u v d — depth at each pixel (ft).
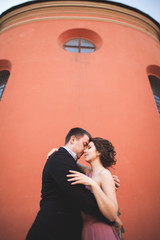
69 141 6.21
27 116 13.30
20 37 20.12
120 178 10.96
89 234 4.32
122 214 9.75
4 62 18.52
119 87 15.62
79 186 4.42
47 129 12.60
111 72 16.53
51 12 22.62
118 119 13.62
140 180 11.13
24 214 9.50
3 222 9.29
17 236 8.87
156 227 9.64
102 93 14.88
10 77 16.15
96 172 5.23
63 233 4.17
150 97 16.03
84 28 20.18
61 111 13.51
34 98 14.29
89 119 13.24
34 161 11.25
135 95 15.53
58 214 4.35
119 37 20.26
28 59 17.25
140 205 10.22
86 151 5.74
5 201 9.93
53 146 11.83
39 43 18.71
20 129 12.69
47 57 17.16
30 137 12.28
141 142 12.85
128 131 13.16
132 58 18.47
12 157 11.48
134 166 11.60
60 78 15.52
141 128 13.61
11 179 10.65
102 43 19.02
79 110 13.65
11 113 13.64
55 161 4.97
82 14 22.30
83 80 15.55
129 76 16.75
